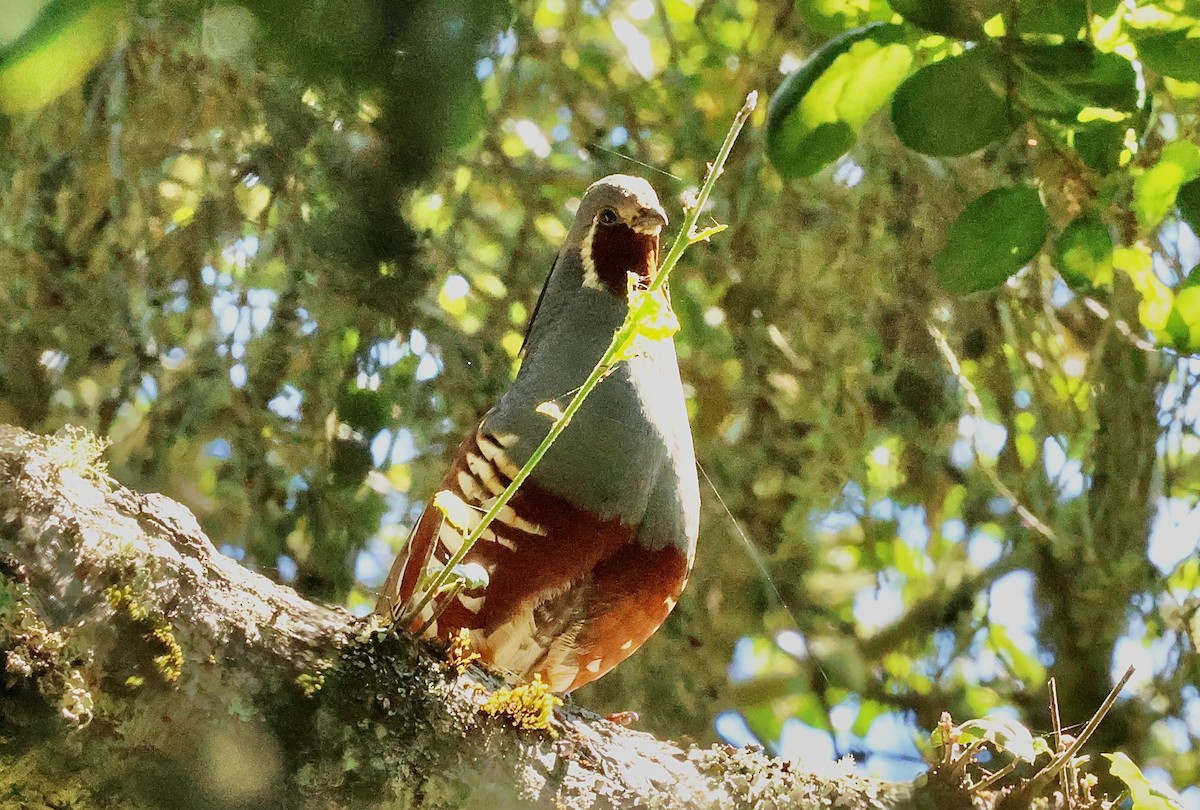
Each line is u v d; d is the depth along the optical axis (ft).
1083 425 40.22
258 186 35.76
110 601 15.17
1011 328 39.17
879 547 43.32
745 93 38.86
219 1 12.17
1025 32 18.22
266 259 35.78
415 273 34.68
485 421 25.70
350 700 16.35
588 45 39.91
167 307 36.09
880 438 40.06
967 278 20.90
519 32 35.88
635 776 18.48
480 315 38.45
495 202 39.40
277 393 35.76
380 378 35.55
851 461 39.04
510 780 17.34
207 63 32.73
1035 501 41.16
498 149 37.35
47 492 15.26
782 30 38.45
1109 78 18.31
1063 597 41.86
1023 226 20.65
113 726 15.12
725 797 18.85
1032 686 42.78
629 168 38.81
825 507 39.86
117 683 15.12
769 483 39.22
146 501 16.33
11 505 14.97
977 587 43.14
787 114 19.49
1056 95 18.65
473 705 17.46
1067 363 41.09
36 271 35.17
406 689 16.84
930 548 42.98
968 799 18.88
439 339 36.81
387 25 11.97
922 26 18.06
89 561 15.19
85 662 14.93
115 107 33.94
